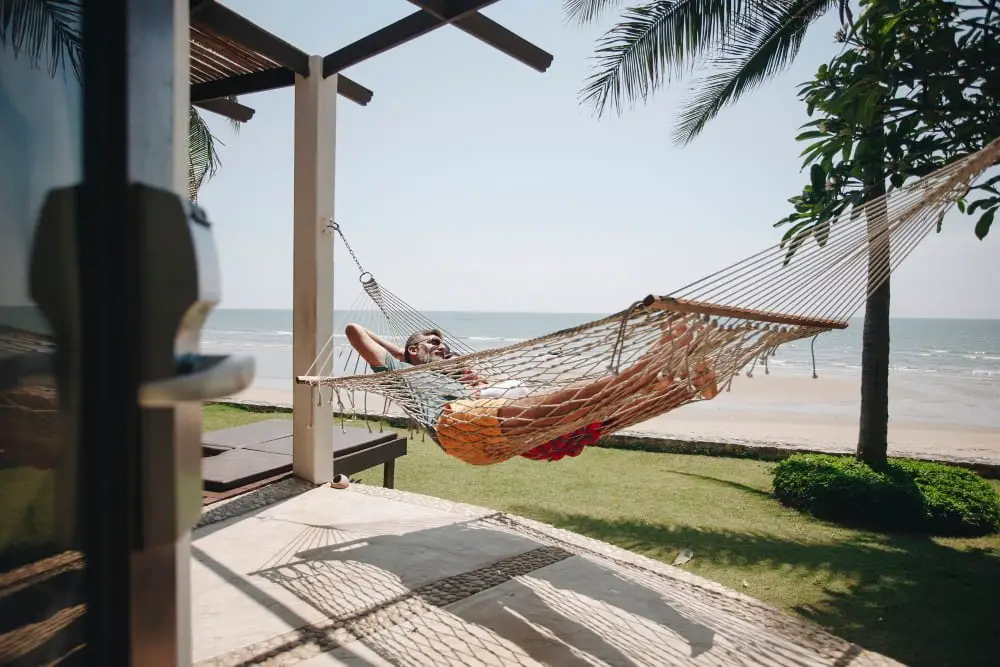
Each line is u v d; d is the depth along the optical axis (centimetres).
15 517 38
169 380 41
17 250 38
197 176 696
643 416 224
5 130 38
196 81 395
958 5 307
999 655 243
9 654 38
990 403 1527
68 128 40
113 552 42
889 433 1104
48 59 39
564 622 230
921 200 152
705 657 211
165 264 42
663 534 384
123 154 42
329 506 349
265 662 197
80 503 41
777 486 474
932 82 304
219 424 756
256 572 263
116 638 43
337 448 411
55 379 39
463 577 265
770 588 305
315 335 364
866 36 332
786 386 1862
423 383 270
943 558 350
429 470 555
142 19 43
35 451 39
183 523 46
